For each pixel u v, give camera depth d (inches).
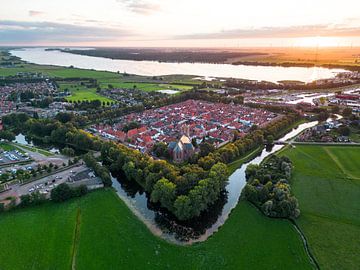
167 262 5836.6
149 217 7431.1
